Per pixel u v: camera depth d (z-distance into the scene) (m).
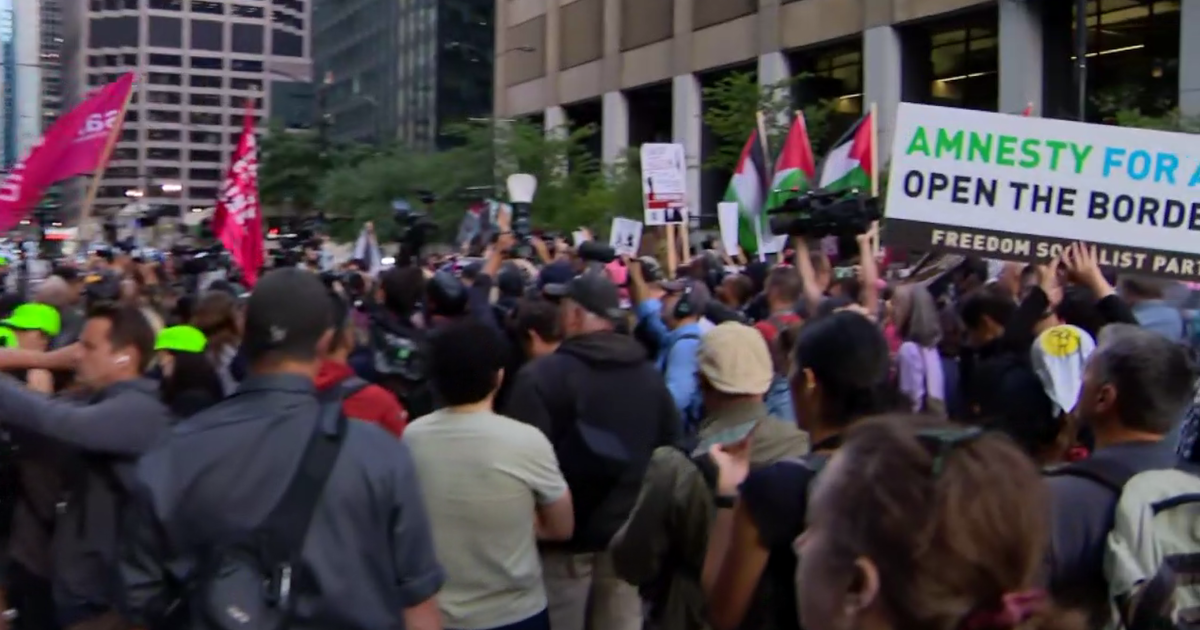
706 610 3.61
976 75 38.31
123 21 152.38
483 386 4.51
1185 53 30.16
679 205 15.10
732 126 39.00
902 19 37.91
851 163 12.92
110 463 4.37
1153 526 3.15
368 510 3.07
